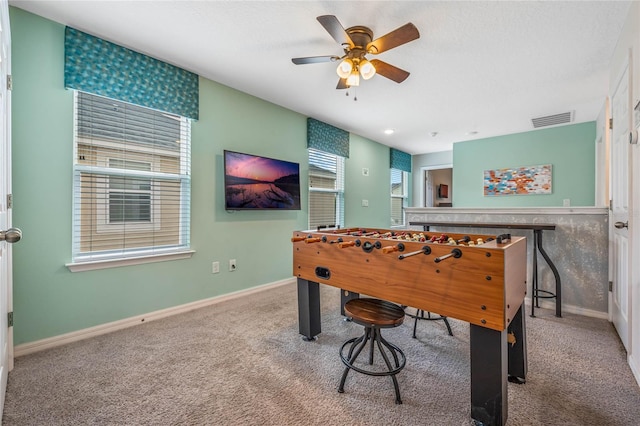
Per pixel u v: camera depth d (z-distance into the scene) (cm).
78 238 229
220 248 320
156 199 274
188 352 206
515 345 169
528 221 312
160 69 265
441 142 566
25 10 202
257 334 236
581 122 438
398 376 177
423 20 205
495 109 384
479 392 136
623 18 200
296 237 227
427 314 275
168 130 282
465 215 350
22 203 203
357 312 169
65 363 191
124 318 249
